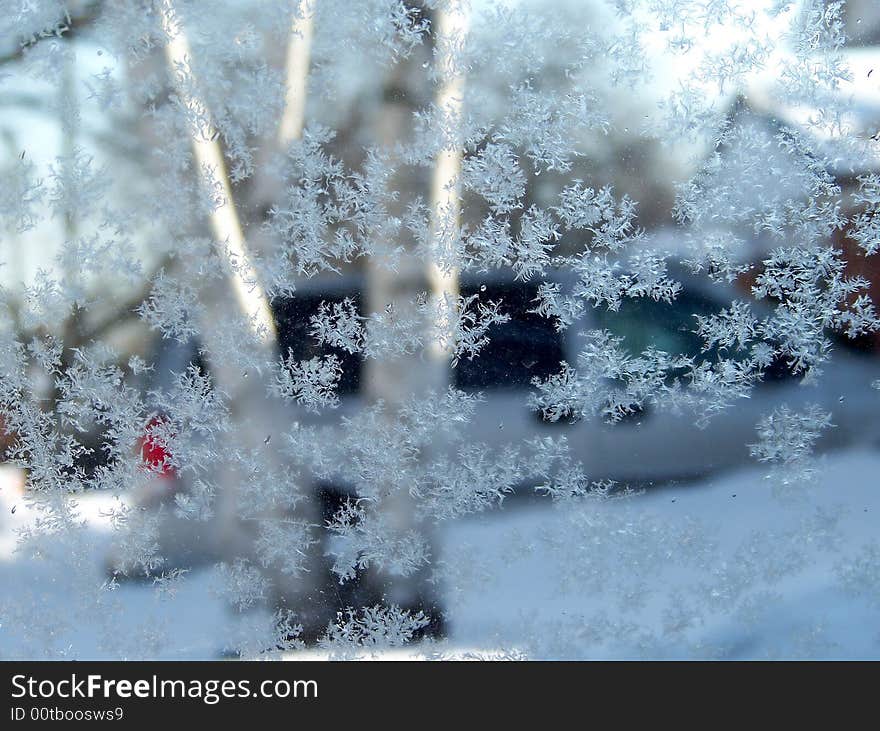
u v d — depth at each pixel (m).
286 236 0.90
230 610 0.98
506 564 0.93
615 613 0.93
